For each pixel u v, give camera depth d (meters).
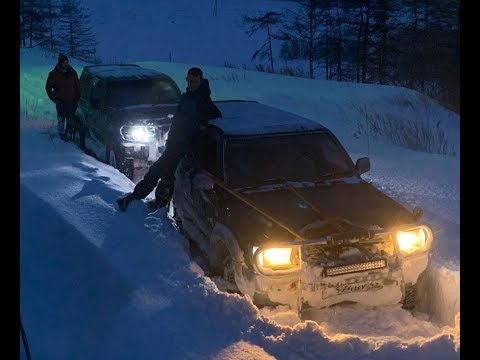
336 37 41.72
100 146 11.55
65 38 53.53
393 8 36.59
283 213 6.20
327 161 7.20
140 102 11.50
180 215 8.06
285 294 5.75
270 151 7.12
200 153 7.62
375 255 5.85
